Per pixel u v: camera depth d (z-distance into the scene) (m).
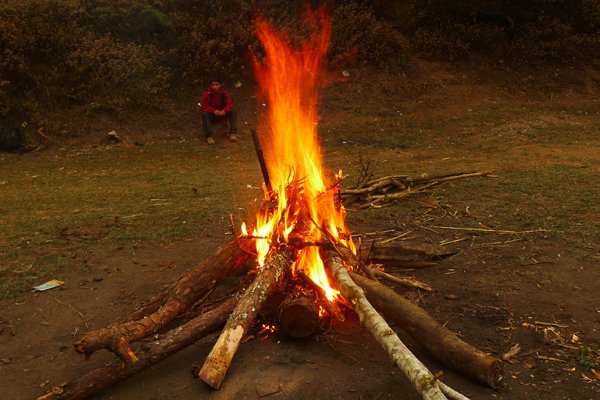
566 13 18.38
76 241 6.26
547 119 14.23
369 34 17.00
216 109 13.68
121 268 5.41
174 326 4.17
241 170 11.00
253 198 8.30
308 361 3.56
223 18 16.77
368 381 3.36
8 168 11.76
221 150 12.98
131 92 14.87
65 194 9.19
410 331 3.62
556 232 5.79
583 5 18.33
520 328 3.96
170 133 14.24
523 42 17.66
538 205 6.88
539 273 4.83
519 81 16.64
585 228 5.88
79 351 3.26
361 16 17.44
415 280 4.73
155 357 3.46
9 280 5.16
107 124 14.13
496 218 6.43
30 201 8.73
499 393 3.24
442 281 4.80
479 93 16.03
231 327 3.49
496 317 4.13
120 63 15.12
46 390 3.51
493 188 7.86
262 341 3.81
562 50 17.55
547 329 3.93
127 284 5.03
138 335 3.54
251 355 3.64
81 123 13.98
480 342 3.81
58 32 14.91
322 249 4.21
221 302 4.46
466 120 14.33
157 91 15.24
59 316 4.47
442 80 16.41
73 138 13.61
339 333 3.91
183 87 15.81
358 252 4.84
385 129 14.13
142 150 12.98
